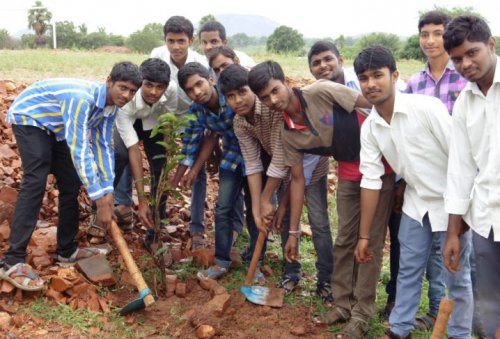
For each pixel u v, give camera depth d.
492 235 3.34
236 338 3.96
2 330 3.67
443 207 3.61
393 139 3.57
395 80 3.54
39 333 3.73
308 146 3.97
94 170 4.02
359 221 4.11
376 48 3.46
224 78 4.00
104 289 4.32
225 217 4.65
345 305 4.25
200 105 4.53
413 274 3.73
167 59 5.32
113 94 4.00
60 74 14.41
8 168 5.97
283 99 3.76
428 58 4.62
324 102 3.85
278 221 4.47
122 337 3.85
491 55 3.11
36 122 4.03
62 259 4.57
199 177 5.29
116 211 5.33
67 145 4.18
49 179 5.89
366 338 4.09
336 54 4.92
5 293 4.00
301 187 4.18
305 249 5.62
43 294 4.07
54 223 5.24
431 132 3.52
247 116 4.16
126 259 4.09
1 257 4.42
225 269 4.76
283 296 4.52
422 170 3.56
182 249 5.30
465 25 3.07
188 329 4.01
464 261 3.67
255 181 4.39
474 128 3.23
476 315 4.23
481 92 3.19
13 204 5.10
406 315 3.76
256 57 25.89
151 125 4.86
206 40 5.66
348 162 4.02
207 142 4.82
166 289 4.44
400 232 3.77
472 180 3.37
